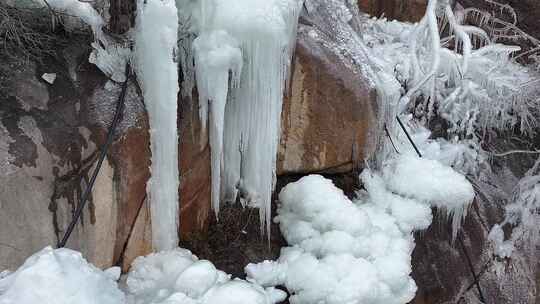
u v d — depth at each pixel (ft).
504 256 19.19
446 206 16.55
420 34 20.29
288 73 14.44
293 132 15.62
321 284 13.43
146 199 12.46
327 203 14.51
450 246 17.43
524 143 22.43
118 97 11.84
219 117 12.80
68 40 11.96
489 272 18.56
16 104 10.71
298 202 14.89
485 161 20.70
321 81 15.14
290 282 13.80
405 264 14.56
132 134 11.76
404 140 18.29
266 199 14.46
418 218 16.11
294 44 14.40
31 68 11.17
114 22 12.19
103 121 11.48
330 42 15.69
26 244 10.52
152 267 12.32
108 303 9.39
